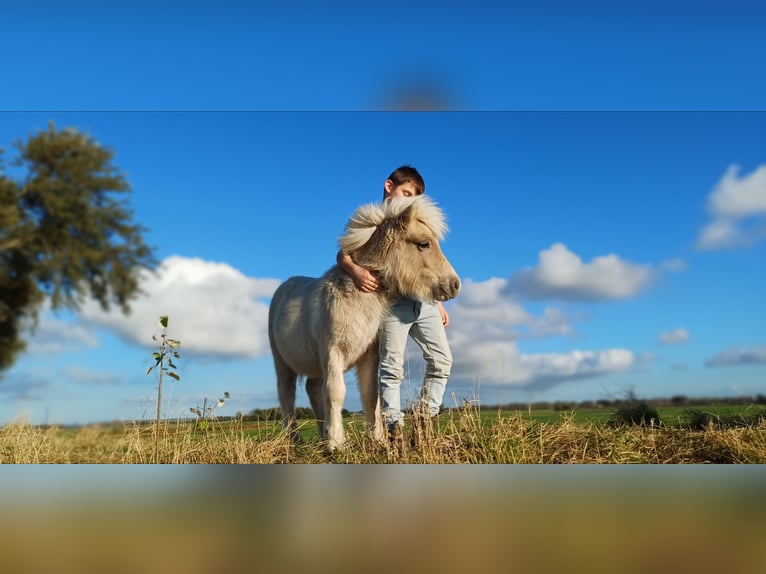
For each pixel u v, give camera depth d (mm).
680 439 3885
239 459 3729
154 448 3658
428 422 3918
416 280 4324
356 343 4375
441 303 4855
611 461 3588
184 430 4074
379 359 4523
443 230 4531
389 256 4367
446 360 4523
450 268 4387
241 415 4430
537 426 4062
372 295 4367
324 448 4195
